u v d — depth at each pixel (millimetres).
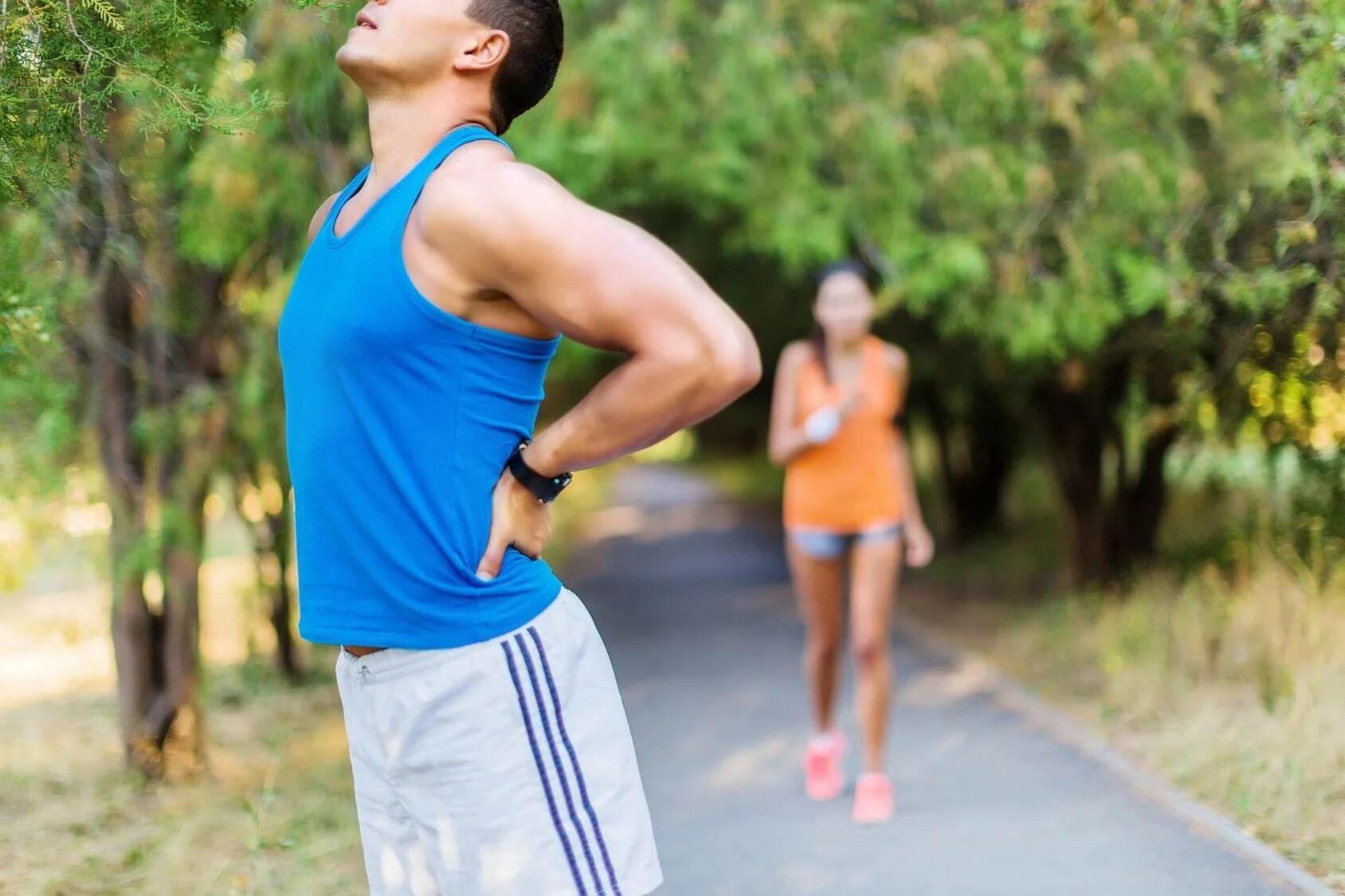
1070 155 9336
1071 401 14258
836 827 7371
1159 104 8062
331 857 6633
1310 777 6848
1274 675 8141
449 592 2852
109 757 8797
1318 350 8039
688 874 6676
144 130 4203
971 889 6168
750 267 15711
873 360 7707
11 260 5586
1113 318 9297
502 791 2865
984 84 8906
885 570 7562
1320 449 8477
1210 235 8148
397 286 2811
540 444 2861
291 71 6934
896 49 9453
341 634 2930
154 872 6254
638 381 2727
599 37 9906
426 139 3000
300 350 2955
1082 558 14773
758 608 17562
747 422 30625
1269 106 7152
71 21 3900
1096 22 7824
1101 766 8211
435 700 2865
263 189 7379
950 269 10156
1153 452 13945
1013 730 9531
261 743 9570
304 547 3008
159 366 8016
